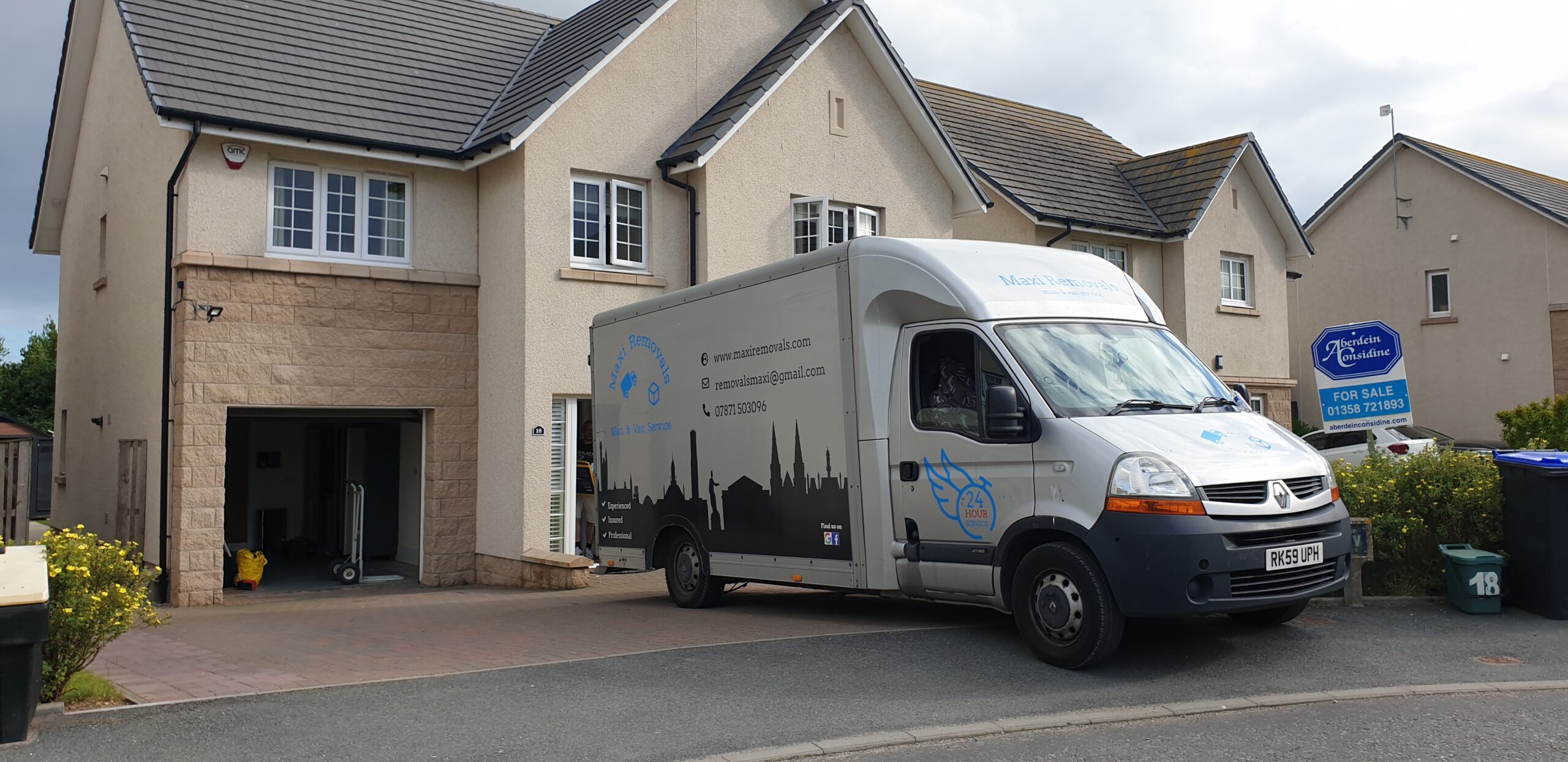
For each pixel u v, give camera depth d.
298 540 18.47
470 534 15.07
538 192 14.34
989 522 7.98
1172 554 6.92
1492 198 25.83
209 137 13.43
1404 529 9.79
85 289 18.17
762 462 10.02
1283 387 22.98
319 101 14.28
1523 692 6.93
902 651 8.13
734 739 6.14
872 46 16.86
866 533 8.89
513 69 16.98
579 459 15.13
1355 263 28.23
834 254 9.27
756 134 15.79
